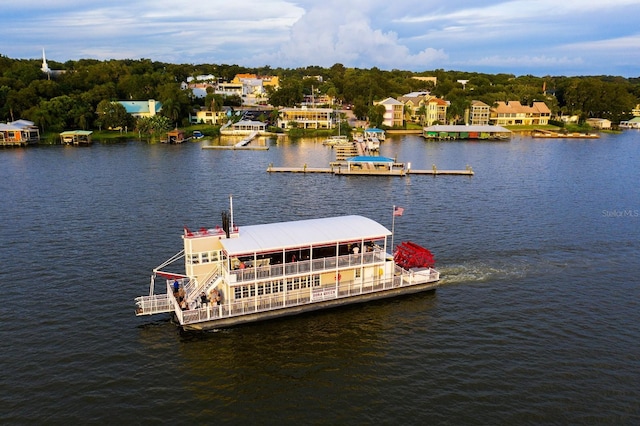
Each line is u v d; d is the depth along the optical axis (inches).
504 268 2758.4
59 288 2449.6
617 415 1594.5
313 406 1641.2
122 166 6018.7
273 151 7839.6
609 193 4736.7
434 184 5196.9
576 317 2222.0
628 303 2358.5
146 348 1953.7
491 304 2342.5
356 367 1857.8
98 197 4320.9
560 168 6245.1
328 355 1934.1
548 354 1932.8
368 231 2368.4
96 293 2402.8
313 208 4101.9
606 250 3068.4
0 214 3735.2
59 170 5674.2
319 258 2290.8
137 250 2979.8
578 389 1720.0
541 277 2642.7
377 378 1791.3
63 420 1549.0
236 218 3745.1
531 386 1737.2
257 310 2122.3
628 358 1908.2
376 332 2098.9
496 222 3659.0
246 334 2068.2
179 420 1563.7
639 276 2672.2
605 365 1861.5
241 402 1654.8
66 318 2165.4
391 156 7337.6
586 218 3806.6
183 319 2016.5
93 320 2153.1
